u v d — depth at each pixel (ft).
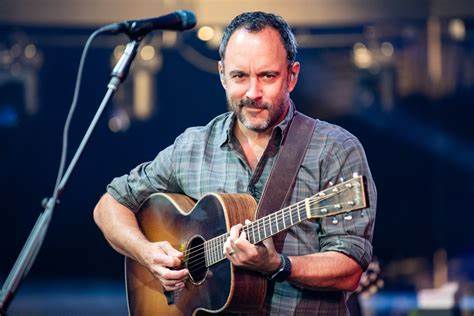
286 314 18.81
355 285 18.54
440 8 49.16
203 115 69.05
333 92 62.13
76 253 70.23
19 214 70.38
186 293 20.31
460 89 59.26
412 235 66.08
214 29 49.42
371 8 48.98
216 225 19.26
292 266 17.79
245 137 20.06
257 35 18.58
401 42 57.98
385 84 59.88
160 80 68.18
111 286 68.03
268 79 18.58
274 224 17.56
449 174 63.57
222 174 20.10
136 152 69.67
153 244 20.67
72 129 69.36
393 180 65.92
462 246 63.26
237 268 18.53
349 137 19.13
